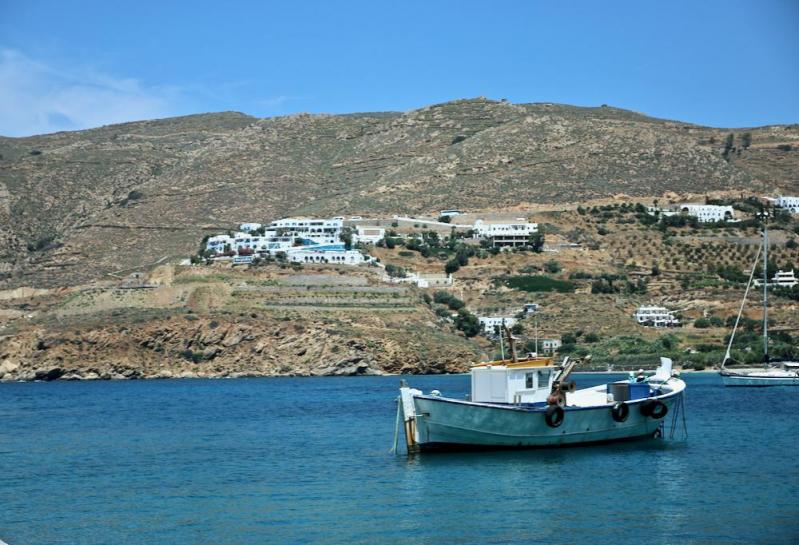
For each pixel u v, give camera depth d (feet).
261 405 449.06
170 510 211.20
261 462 268.41
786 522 194.18
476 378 259.39
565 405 262.67
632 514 200.54
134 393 547.90
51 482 244.22
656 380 302.04
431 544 182.09
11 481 245.86
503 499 213.87
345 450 285.64
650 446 278.26
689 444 283.18
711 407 397.39
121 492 230.48
